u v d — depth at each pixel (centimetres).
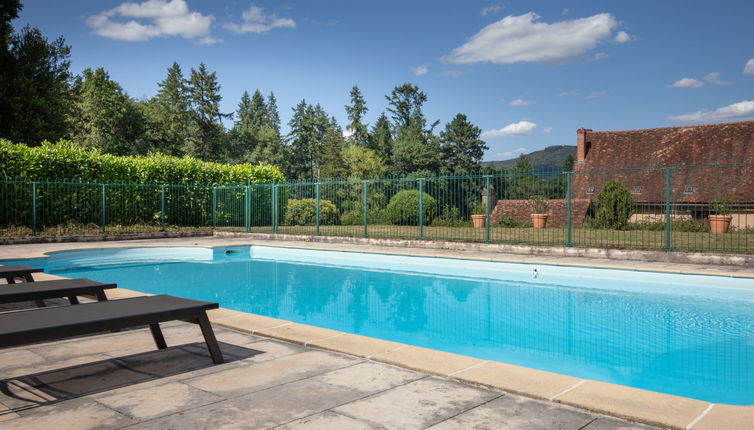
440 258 1205
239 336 478
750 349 550
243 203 2206
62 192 1759
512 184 1783
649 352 539
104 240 1659
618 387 320
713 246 1241
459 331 644
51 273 1171
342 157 5697
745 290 855
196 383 338
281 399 306
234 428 262
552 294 888
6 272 617
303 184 1791
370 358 395
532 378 338
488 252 1294
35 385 336
